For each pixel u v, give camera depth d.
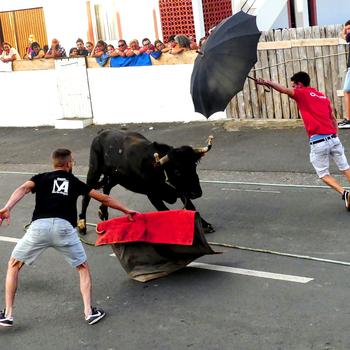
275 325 7.54
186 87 19.31
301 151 15.04
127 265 9.36
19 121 22.88
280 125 17.59
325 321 7.50
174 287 8.86
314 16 23.59
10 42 26.89
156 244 9.27
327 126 10.95
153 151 10.13
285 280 8.70
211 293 8.55
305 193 12.28
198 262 9.62
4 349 7.70
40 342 7.79
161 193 10.28
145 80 19.95
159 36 23.86
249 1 22.91
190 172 9.54
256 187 13.02
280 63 17.77
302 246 9.79
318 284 8.46
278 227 10.70
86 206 11.38
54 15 25.61
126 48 20.44
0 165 17.67
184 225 8.88
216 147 16.42
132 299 8.66
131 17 24.20
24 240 8.06
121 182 10.85
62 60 21.34
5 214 7.84
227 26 10.67
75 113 21.61
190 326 7.76
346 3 23.53
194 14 23.14
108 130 11.12
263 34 17.91
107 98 20.81
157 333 7.69
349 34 16.52
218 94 10.48
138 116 20.39
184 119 19.62
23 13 26.31
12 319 8.12
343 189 10.97
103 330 7.91
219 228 10.98
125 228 9.08
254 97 18.41
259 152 15.45
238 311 7.98
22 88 22.48
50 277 9.68
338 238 9.94
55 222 7.98
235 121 18.64
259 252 9.77
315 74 17.34
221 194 12.86
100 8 24.66
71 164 8.34
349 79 16.08
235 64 10.42
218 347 7.21
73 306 8.66
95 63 20.75
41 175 8.21
